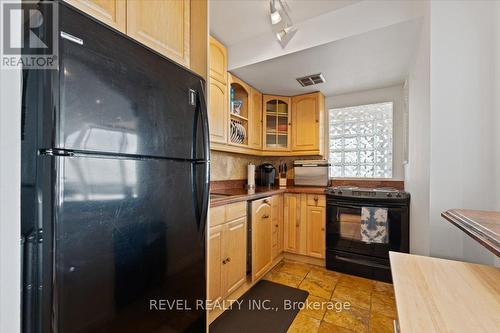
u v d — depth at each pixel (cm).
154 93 92
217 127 220
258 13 188
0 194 44
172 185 101
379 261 227
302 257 273
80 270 67
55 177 60
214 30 211
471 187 124
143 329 87
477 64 123
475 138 124
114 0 97
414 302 61
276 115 321
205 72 133
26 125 61
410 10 157
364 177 307
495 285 70
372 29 169
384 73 245
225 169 278
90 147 69
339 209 247
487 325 51
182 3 133
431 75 132
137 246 85
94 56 70
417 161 177
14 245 46
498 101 116
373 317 169
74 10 66
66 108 63
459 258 126
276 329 157
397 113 287
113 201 76
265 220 235
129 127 81
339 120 323
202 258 119
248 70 238
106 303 74
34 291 60
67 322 64
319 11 184
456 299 62
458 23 127
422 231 158
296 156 341
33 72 60
